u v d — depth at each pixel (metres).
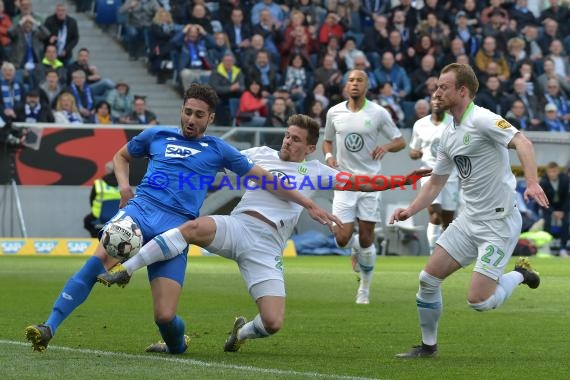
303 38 65.19
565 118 65.19
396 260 53.66
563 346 21.41
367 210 31.14
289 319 26.19
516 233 19.80
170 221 19.12
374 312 28.06
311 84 62.72
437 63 67.38
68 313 17.94
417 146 42.91
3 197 55.69
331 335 22.91
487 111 19.47
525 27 71.94
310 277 40.62
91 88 60.84
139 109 59.78
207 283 37.44
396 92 64.94
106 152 56.28
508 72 68.44
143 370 16.84
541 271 45.09
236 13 66.12
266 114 60.38
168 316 18.59
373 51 67.00
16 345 19.97
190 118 19.25
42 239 55.69
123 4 67.56
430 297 19.66
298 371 17.27
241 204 19.92
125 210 19.08
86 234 56.69
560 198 60.12
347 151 33.03
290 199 19.52
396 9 68.69
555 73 69.19
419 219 60.03
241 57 64.31
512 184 19.72
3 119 57.09
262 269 19.41
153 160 19.58
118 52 68.31
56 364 17.42
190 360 18.34
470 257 19.86
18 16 63.88
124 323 24.42
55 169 56.06
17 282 36.94
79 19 69.75
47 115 57.59
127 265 17.91
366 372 17.42
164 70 66.38
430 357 19.59
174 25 66.00
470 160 19.66
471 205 19.81
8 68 57.72
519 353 20.30
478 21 70.88
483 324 25.47
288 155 20.56
